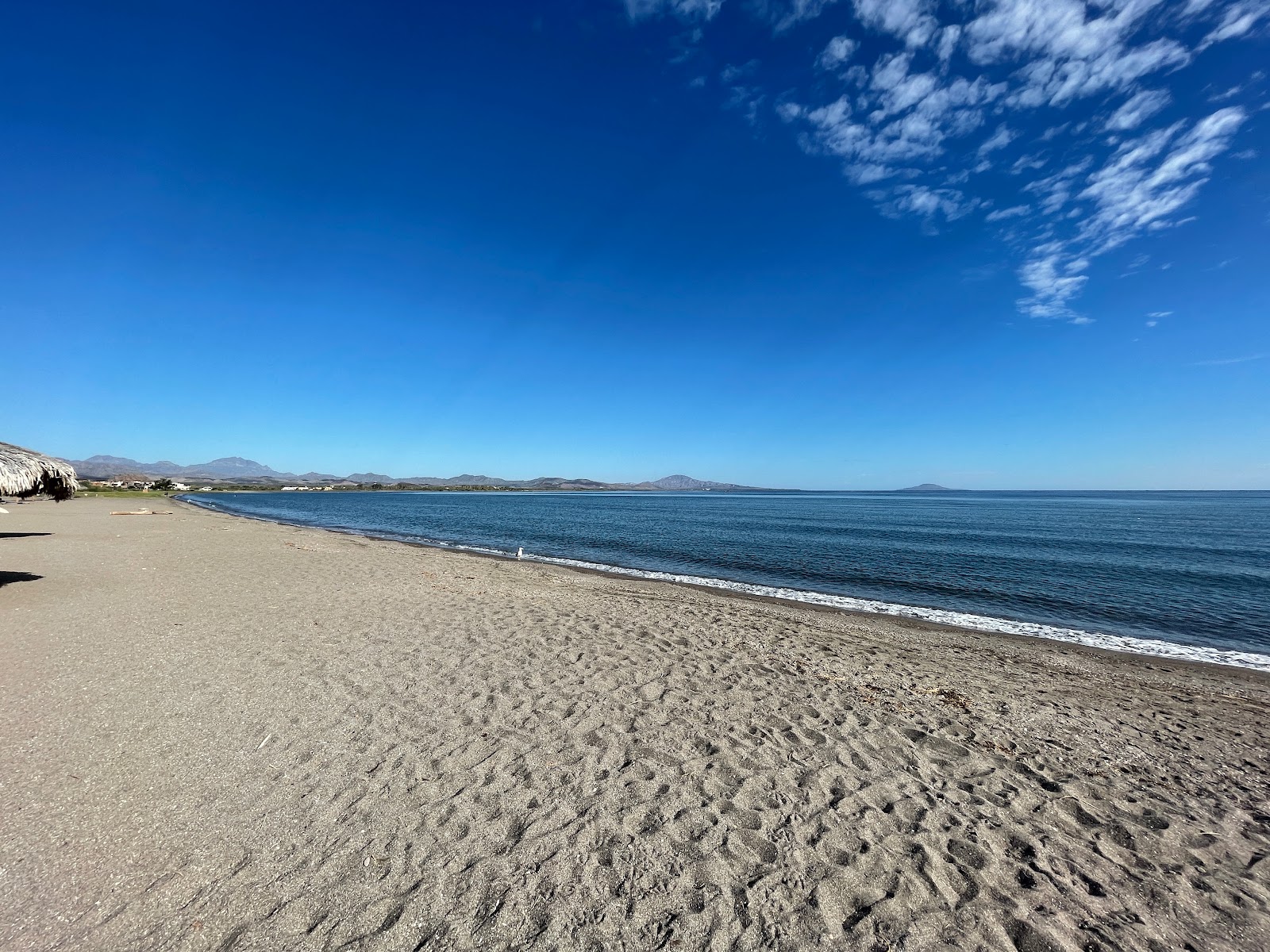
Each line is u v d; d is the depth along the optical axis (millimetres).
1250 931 2861
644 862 3143
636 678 6305
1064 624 11758
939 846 3436
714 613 10328
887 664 7570
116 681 5562
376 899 2771
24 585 10250
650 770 4211
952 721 5520
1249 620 12258
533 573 15211
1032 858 3373
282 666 6148
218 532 23109
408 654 6801
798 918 2793
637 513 54281
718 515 51156
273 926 2572
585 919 2713
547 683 5977
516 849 3209
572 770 4164
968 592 14922
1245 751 5297
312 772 3963
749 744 4727
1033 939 2740
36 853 2969
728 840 3387
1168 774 4664
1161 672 8539
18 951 2350
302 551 17125
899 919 2822
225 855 3039
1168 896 3100
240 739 4402
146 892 2742
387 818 3451
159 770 3895
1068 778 4457
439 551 20062
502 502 94438
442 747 4434
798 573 17656
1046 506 75625
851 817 3703
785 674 6742
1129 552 22969
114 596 9586
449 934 2582
